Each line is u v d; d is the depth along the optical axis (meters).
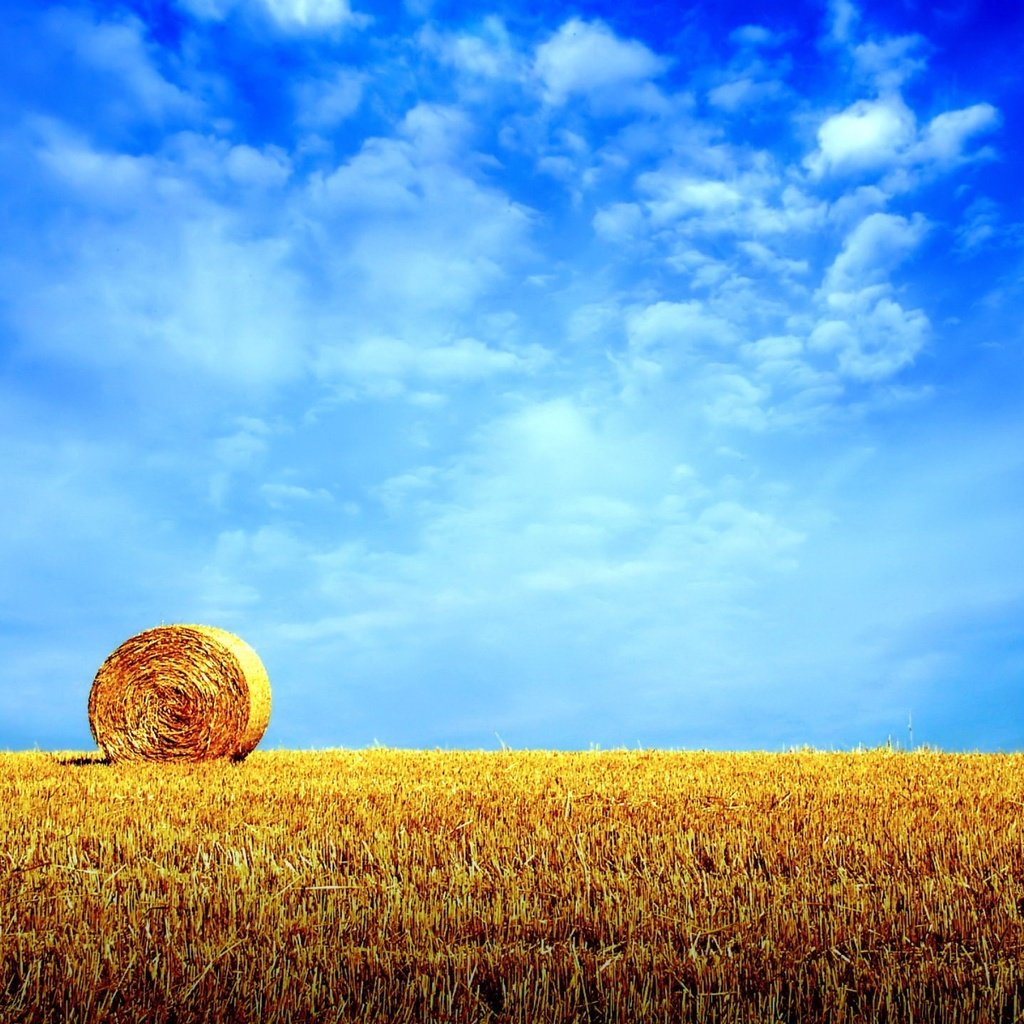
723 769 12.96
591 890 6.35
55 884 6.41
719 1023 4.55
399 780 11.56
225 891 6.21
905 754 15.79
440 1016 4.55
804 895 6.20
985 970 4.93
